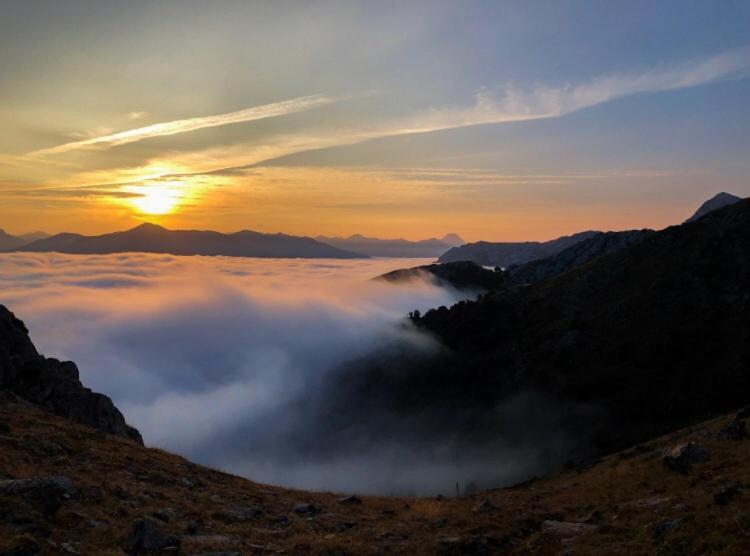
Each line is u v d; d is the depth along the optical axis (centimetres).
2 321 5466
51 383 5031
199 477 3322
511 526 2439
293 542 2217
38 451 2820
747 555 1606
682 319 14712
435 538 2283
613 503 2747
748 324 13025
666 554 1777
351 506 3241
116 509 2259
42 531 1859
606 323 16512
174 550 1923
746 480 2366
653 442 5206
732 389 11275
